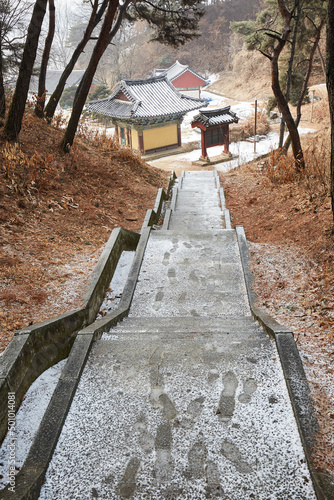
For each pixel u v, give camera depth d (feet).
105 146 51.39
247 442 9.53
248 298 18.75
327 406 10.19
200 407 10.67
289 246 23.09
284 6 33.32
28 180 29.50
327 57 17.65
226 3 219.82
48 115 50.93
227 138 85.81
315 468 8.55
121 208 34.88
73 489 8.63
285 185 36.78
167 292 20.27
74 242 24.21
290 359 11.77
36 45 32.76
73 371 11.88
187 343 13.38
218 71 202.08
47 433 9.75
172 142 100.73
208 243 25.90
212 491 8.46
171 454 9.37
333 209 20.44
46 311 15.58
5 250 19.93
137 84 99.91
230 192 44.57
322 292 16.78
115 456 9.37
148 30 232.94
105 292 19.80
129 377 11.86
